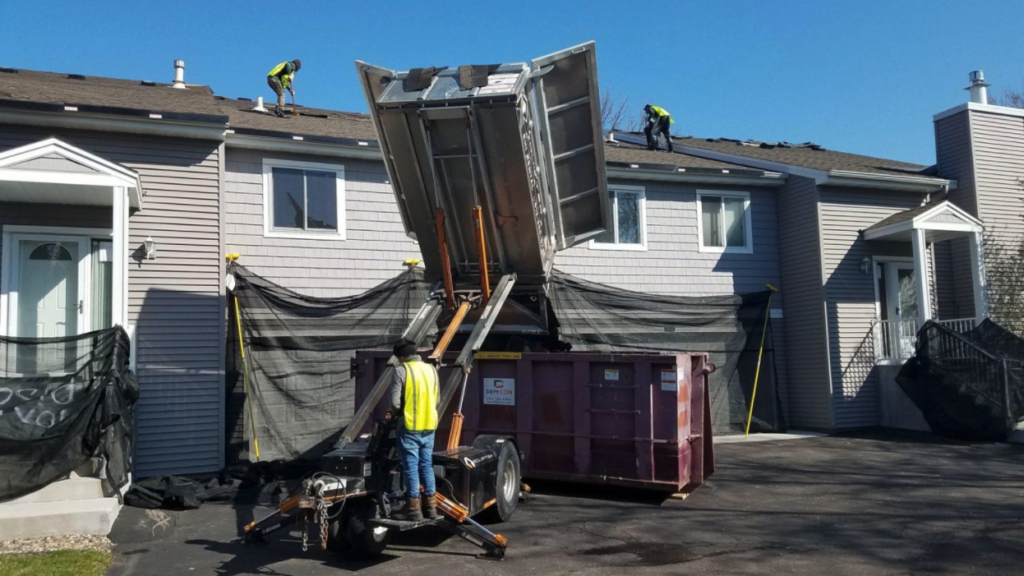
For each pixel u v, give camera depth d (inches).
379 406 387.2
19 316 410.9
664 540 291.4
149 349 419.2
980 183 665.6
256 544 290.2
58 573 251.0
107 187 377.4
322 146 500.4
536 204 363.9
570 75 350.3
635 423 356.8
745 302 604.7
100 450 331.6
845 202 634.8
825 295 616.1
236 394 453.7
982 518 323.3
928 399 572.7
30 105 396.5
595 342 547.2
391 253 525.7
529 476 375.6
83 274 422.6
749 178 638.5
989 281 655.1
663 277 614.9
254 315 459.5
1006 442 534.3
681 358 359.3
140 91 519.5
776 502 357.1
